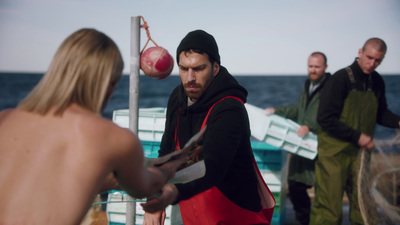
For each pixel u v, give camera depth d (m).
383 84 4.49
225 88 2.41
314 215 4.46
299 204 5.13
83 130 1.55
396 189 4.49
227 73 2.50
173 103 2.77
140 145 1.67
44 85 1.61
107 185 1.90
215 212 2.40
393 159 4.62
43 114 1.58
